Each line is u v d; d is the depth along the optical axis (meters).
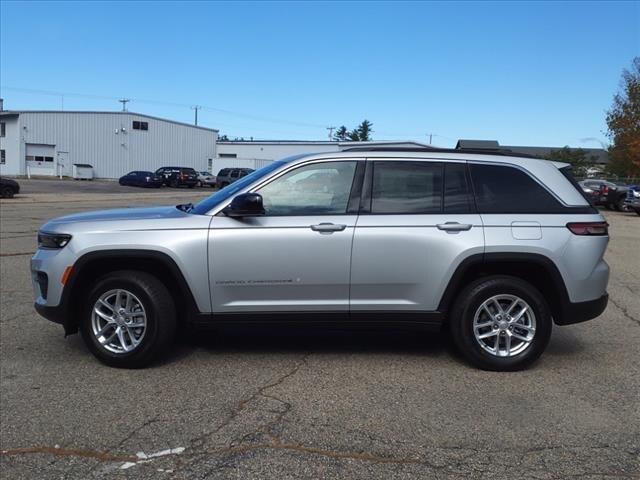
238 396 4.48
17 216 19.27
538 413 4.23
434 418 4.12
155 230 4.94
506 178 5.16
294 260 4.93
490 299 5.04
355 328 5.12
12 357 5.34
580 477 3.37
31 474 3.35
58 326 6.33
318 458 3.55
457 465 3.49
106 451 3.61
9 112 57.31
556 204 5.11
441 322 5.09
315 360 5.35
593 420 4.13
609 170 52.09
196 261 4.91
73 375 4.91
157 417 4.09
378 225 4.96
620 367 5.27
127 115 61.47
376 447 3.70
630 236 17.06
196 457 3.55
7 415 4.11
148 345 4.97
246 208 4.84
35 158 58.50
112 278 4.97
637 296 8.45
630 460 3.57
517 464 3.51
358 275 4.97
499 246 4.95
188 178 51.91
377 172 5.12
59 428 3.92
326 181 5.10
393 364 5.26
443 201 5.08
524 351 5.06
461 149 5.29
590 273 5.05
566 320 5.10
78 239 4.94
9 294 7.79
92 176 58.44
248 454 3.59
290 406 4.30
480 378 4.93
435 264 4.96
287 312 5.02
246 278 4.95
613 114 41.06
